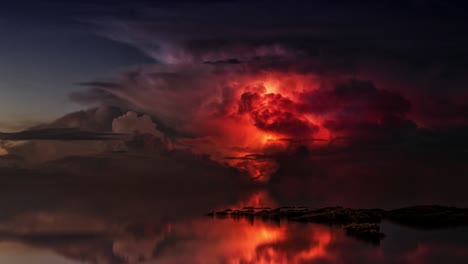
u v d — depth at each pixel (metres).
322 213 56.53
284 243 40.59
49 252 37.16
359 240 41.47
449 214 54.12
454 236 42.53
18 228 50.69
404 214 55.31
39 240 42.75
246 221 55.69
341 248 37.66
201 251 37.62
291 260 34.03
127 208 68.69
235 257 34.84
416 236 42.59
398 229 46.81
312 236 43.88
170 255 35.78
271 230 48.06
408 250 36.50
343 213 55.28
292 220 56.34
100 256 35.53
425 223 50.50
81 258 34.81
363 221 52.94
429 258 33.69
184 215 62.53
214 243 40.94
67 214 62.56
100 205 71.56
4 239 43.28
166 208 69.50
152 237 44.19
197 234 45.97
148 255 35.88
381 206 68.69
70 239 43.12
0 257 35.09
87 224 53.88
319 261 33.31
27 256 35.59
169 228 50.19
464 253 35.41
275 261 33.91
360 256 34.84
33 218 58.59
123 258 34.94
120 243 41.16
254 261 33.59
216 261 33.81
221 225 52.34
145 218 58.88
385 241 40.62
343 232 46.00
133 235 45.53
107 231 48.38
